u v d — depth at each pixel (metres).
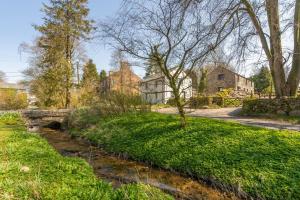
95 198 3.87
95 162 7.83
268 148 6.30
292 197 4.55
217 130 8.02
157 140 8.30
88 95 27.72
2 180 4.24
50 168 5.18
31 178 4.40
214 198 5.13
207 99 23.08
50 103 28.17
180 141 7.75
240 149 6.51
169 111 18.52
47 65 29.12
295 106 13.66
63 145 10.58
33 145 7.45
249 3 10.82
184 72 9.20
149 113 12.69
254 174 5.38
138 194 4.16
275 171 5.30
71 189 4.14
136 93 14.02
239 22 10.39
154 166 7.23
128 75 27.61
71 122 15.54
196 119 10.13
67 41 28.84
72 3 28.11
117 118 12.29
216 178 5.69
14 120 16.19
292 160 5.55
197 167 6.26
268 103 14.93
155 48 7.81
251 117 14.65
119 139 9.55
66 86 28.30
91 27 28.56
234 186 5.29
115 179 6.21
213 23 9.13
